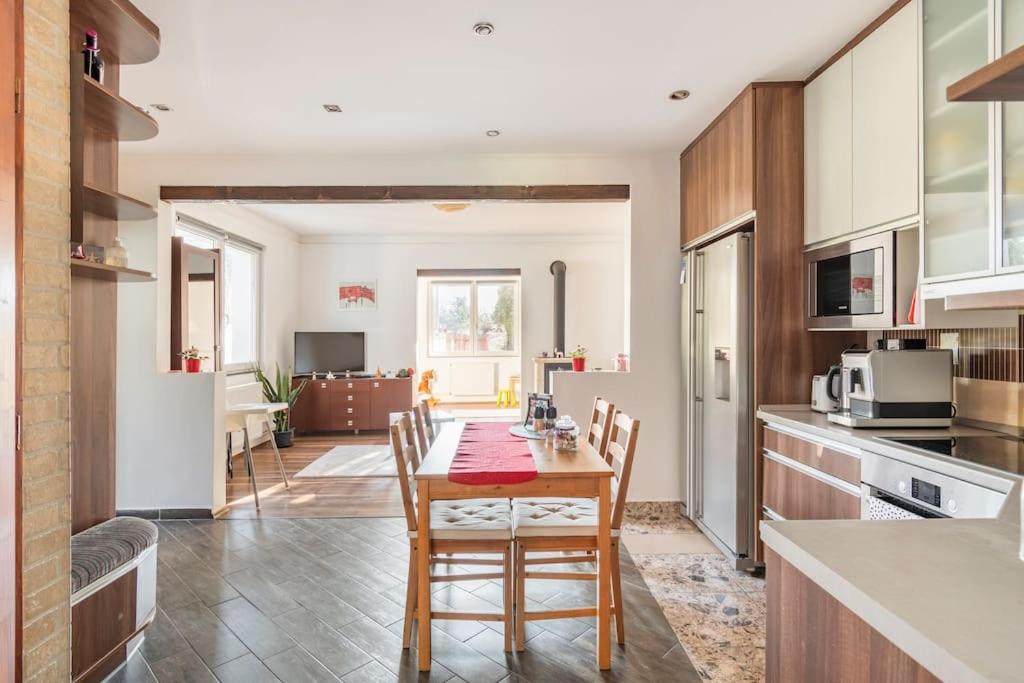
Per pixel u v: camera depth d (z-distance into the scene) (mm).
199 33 2336
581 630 2354
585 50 2492
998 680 579
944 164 1906
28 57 1468
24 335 1460
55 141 1583
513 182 3922
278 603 2576
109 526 2252
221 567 2975
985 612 743
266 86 2842
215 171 3908
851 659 876
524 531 2170
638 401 3895
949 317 2037
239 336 6281
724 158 3143
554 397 3887
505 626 2176
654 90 2896
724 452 3086
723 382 3170
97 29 1960
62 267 1609
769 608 1141
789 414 2664
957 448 1881
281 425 6289
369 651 2189
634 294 3900
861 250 2332
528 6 2154
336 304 7695
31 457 1479
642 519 3812
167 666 2086
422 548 2076
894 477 1918
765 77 2766
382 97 2973
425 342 9250
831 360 2848
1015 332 2129
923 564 912
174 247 4070
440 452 2465
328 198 3928
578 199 3943
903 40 2096
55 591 1562
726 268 3033
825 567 903
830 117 2568
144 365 3809
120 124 2180
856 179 2385
